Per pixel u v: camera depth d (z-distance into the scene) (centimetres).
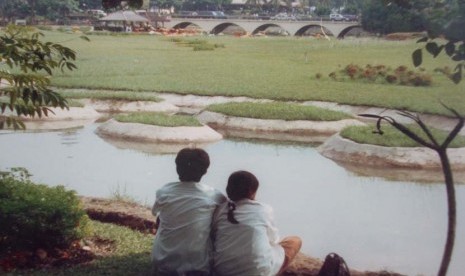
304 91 2405
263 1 7956
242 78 2925
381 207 1117
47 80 690
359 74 2892
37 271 607
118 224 823
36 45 682
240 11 8262
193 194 551
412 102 2091
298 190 1223
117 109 2175
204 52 4541
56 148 1575
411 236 959
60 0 6931
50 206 650
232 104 2017
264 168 1409
